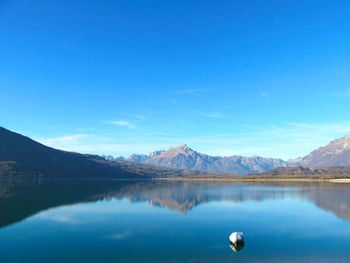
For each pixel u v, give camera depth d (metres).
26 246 39.00
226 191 140.50
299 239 42.66
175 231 47.91
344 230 48.84
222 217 61.84
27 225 52.34
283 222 56.09
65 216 62.00
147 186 193.25
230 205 82.94
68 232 46.97
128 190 145.25
